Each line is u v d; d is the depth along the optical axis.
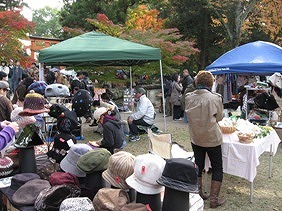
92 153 2.42
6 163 2.85
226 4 19.55
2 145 2.29
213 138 3.68
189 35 21.88
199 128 3.68
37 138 2.83
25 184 2.40
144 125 7.42
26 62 14.82
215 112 3.63
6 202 2.58
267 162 5.93
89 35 7.44
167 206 2.09
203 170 4.23
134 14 16.28
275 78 8.46
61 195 2.19
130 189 2.24
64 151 3.06
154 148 3.65
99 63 9.09
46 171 2.74
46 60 6.52
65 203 1.98
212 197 3.96
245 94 8.54
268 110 7.92
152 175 2.11
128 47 6.78
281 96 8.66
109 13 16.94
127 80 13.16
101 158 2.37
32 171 2.80
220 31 21.92
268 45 6.99
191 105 3.76
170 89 11.28
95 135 7.88
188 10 20.98
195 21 21.89
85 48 6.63
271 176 5.14
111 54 6.49
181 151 3.98
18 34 13.68
